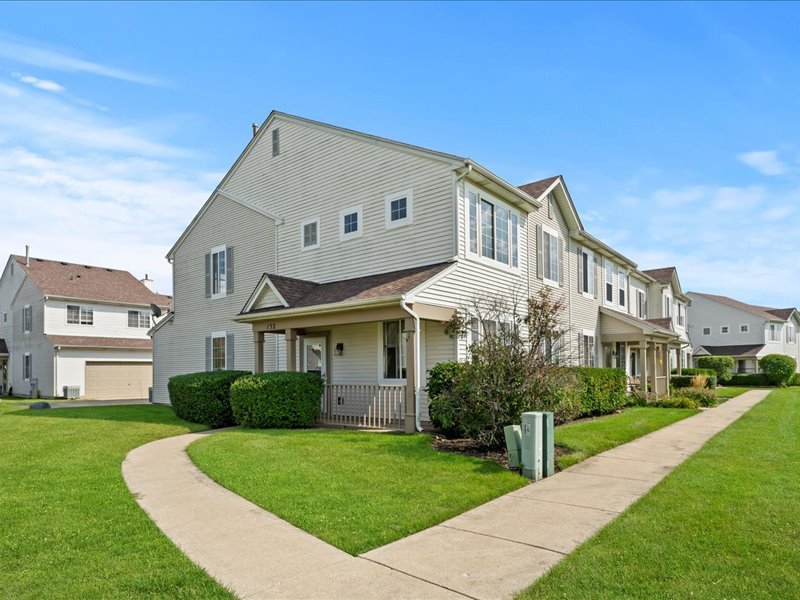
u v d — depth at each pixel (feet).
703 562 14.30
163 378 70.79
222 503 20.72
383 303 36.29
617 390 53.72
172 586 13.21
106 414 53.72
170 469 26.89
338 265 49.44
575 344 62.64
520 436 25.57
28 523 17.99
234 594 12.82
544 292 40.14
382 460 26.86
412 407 36.14
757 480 23.41
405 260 44.16
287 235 54.70
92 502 20.48
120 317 107.76
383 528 17.46
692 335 165.58
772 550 15.10
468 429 30.53
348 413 44.09
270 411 39.70
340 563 14.82
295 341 44.45
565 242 62.44
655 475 25.13
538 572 14.07
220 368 61.46
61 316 99.81
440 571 14.21
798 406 62.39
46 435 37.63
